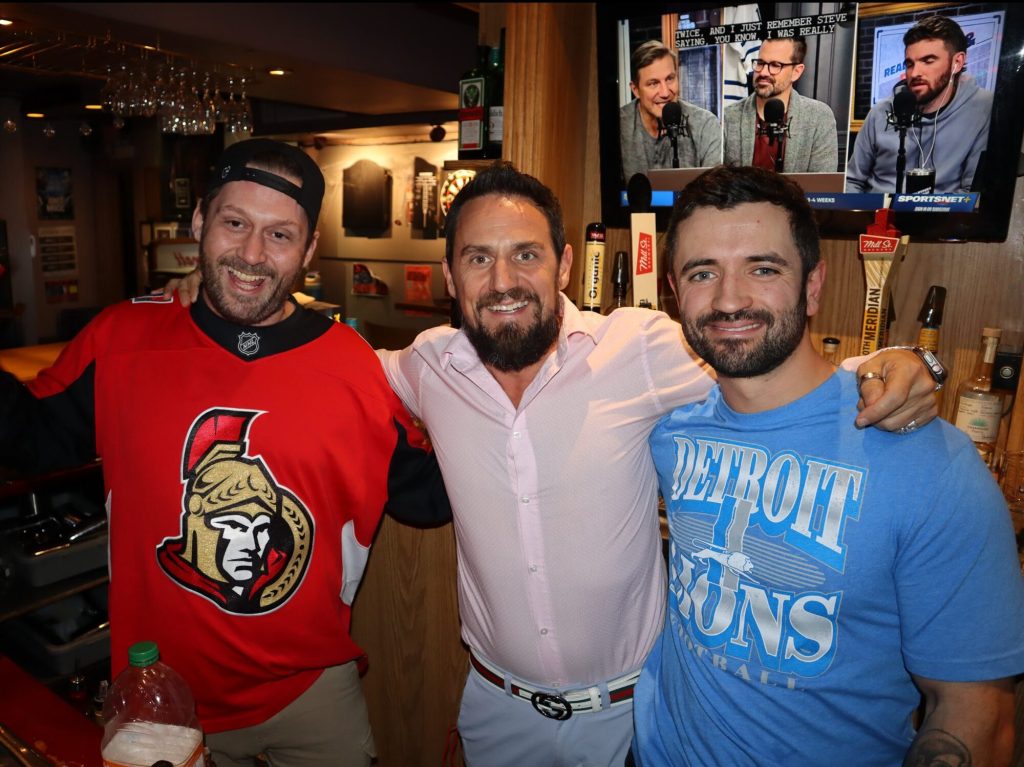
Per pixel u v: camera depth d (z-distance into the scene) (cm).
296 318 148
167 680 130
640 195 187
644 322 137
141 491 137
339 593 152
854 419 100
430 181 502
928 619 94
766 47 162
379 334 294
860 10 152
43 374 144
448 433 139
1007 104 141
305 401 142
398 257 529
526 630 135
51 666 222
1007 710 93
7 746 122
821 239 179
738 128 170
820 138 161
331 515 146
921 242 166
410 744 208
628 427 130
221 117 385
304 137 541
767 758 103
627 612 135
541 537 131
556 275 133
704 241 102
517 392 141
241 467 138
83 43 285
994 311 163
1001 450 165
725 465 109
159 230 696
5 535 215
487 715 147
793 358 105
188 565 137
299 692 150
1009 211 147
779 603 101
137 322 146
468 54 255
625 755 140
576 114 194
